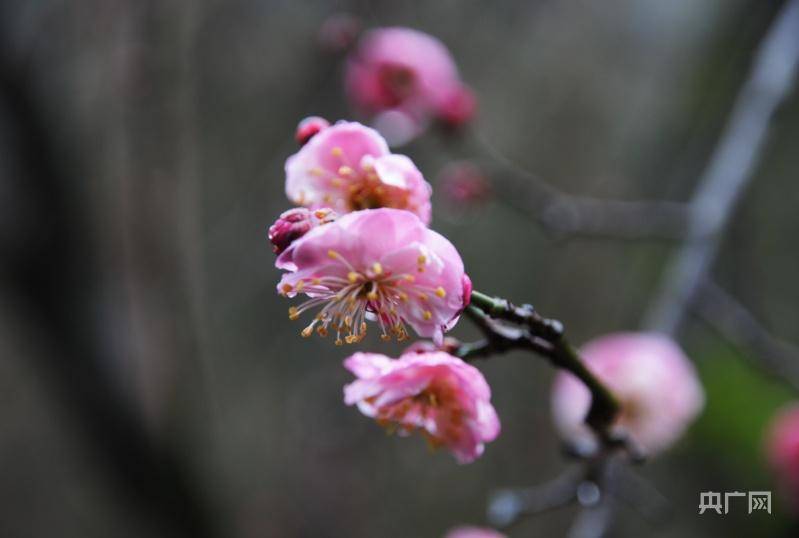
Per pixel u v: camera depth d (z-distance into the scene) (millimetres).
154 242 6078
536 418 7129
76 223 5633
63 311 5656
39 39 5363
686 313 4082
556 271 7230
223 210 6961
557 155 7465
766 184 6336
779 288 6215
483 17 7184
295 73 6582
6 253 5477
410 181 1954
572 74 7625
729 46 6543
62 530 8180
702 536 5539
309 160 2045
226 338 7168
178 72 5914
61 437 7969
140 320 6180
